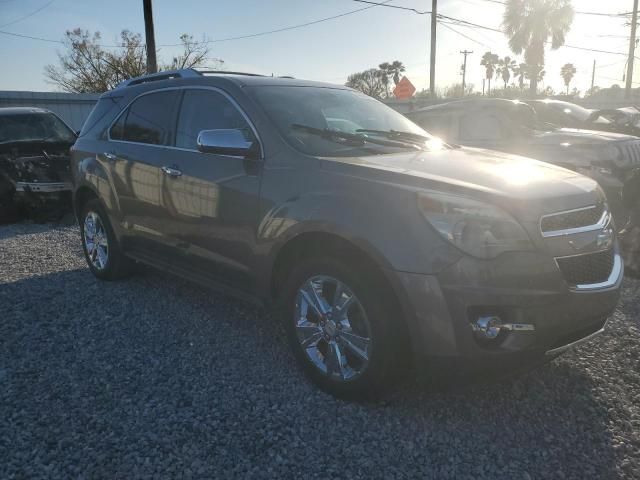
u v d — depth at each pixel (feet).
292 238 11.04
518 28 96.12
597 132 28.78
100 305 15.92
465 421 10.18
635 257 18.75
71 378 11.67
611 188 26.61
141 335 13.85
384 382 10.07
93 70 132.26
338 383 10.64
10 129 32.73
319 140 12.25
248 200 11.98
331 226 10.20
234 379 11.64
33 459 9.00
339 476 8.72
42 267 20.03
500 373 9.58
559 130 29.22
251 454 9.21
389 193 9.93
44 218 29.07
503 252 9.13
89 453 9.16
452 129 30.35
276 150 11.89
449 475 8.75
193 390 11.19
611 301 10.24
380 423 10.08
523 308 9.14
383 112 15.37
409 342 10.02
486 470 8.87
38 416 10.23
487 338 9.25
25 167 28.66
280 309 12.00
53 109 66.44
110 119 17.10
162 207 14.49
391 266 9.45
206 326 14.39
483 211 9.26
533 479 8.67
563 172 11.47
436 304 9.19
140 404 10.66
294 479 8.65
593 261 10.12
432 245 9.26
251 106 12.76
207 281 13.66
